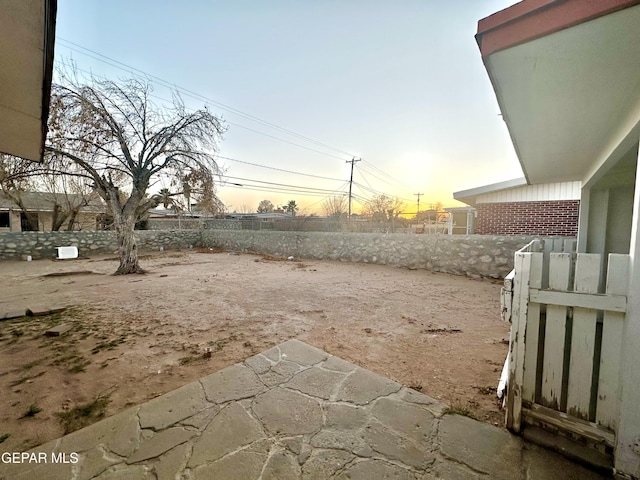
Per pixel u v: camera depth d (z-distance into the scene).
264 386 1.94
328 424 1.55
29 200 14.51
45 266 8.20
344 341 2.80
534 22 1.16
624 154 2.32
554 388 1.38
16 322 3.39
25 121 2.49
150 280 6.16
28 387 1.96
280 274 6.90
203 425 1.55
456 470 1.23
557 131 2.32
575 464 1.24
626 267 1.17
